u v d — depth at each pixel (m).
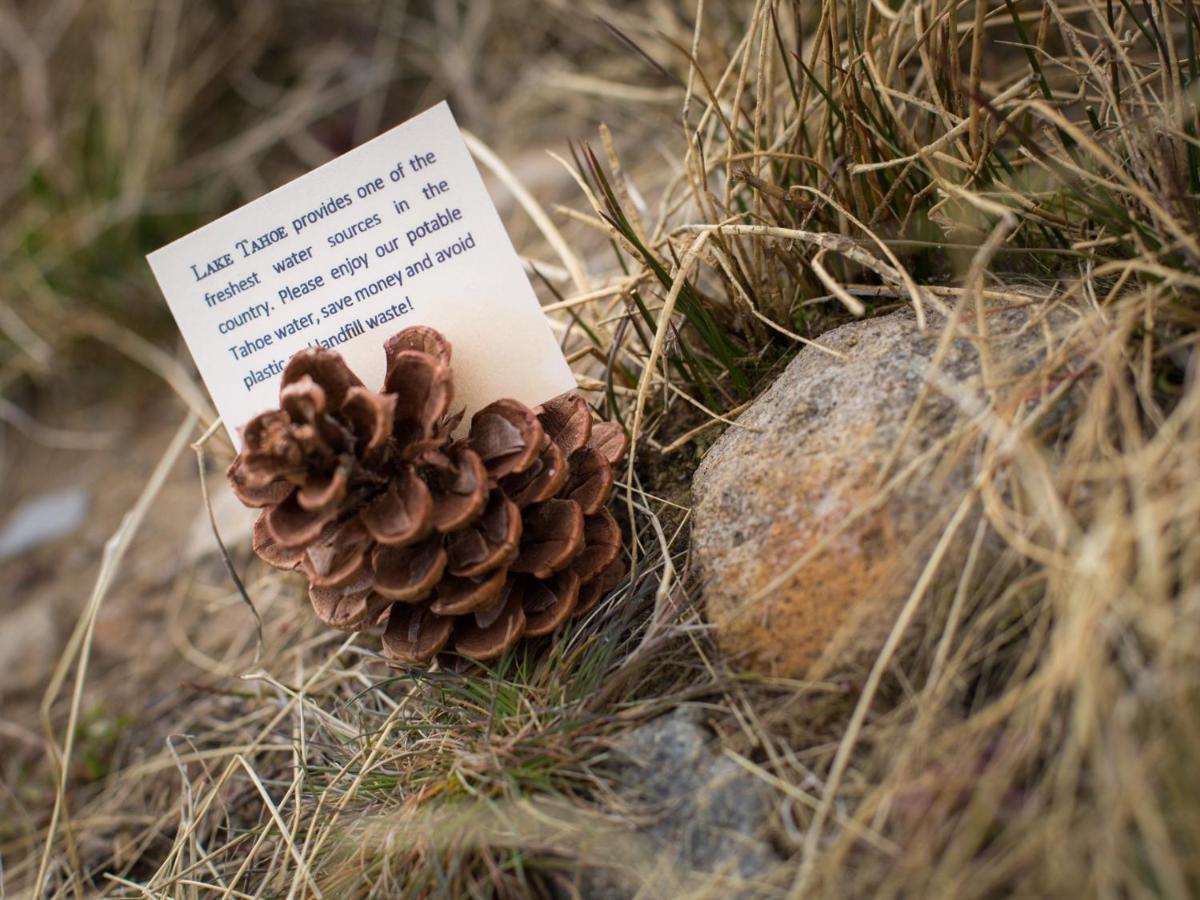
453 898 0.17
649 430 0.22
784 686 0.17
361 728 0.20
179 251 0.20
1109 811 0.14
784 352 0.22
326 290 0.20
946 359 0.18
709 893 0.16
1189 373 0.17
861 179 0.22
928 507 0.17
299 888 0.18
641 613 0.19
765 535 0.18
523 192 0.25
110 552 0.24
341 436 0.18
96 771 0.25
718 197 0.25
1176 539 0.15
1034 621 0.16
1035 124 0.22
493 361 0.20
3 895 0.23
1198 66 0.21
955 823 0.15
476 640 0.19
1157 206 0.18
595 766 0.17
